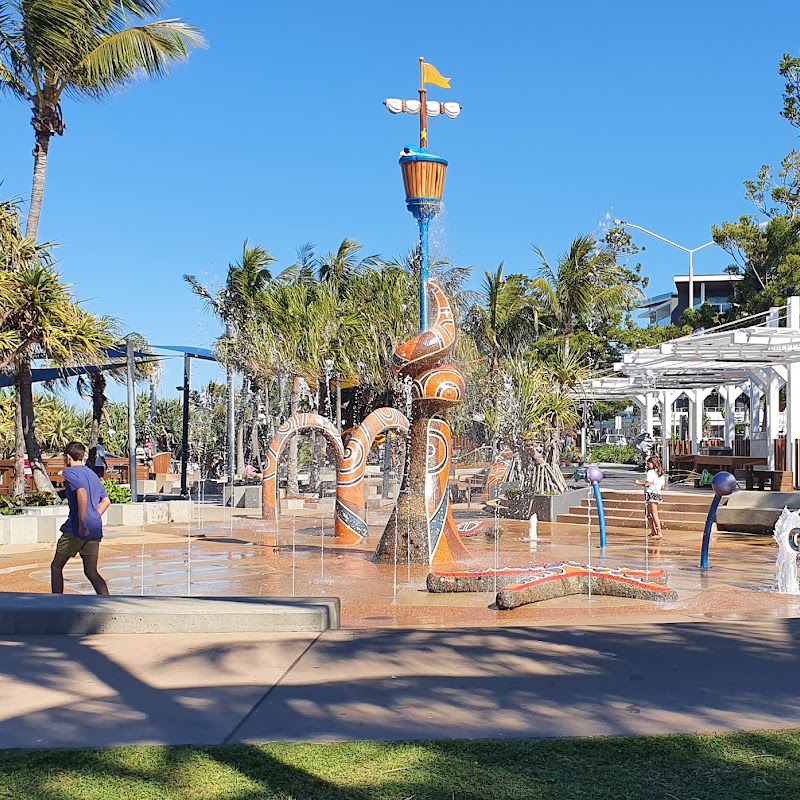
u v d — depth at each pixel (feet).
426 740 16.07
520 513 73.51
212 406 155.33
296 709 18.07
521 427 80.02
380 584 38.50
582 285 106.01
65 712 17.98
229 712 17.90
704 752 15.31
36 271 63.62
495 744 15.80
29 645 23.66
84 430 146.72
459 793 13.66
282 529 65.26
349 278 121.90
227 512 80.38
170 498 98.07
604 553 50.90
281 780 14.25
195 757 15.29
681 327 156.15
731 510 62.08
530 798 13.46
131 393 75.15
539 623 28.66
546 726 16.88
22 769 14.74
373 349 98.89
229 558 48.39
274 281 115.75
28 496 66.23
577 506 72.13
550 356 123.65
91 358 69.72
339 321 97.96
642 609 31.55
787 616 29.94
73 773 14.55
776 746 15.60
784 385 99.96
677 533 62.03
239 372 111.65
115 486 72.28
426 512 45.11
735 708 17.90
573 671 20.76
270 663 21.67
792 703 18.21
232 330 108.68
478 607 32.35
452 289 114.93
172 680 20.30
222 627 25.13
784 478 80.23
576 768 14.64
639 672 20.67
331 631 25.22
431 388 44.52
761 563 46.21
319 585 38.37
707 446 143.13
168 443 171.53
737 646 23.22
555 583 33.40
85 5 70.49
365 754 15.35
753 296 136.46
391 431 59.72
